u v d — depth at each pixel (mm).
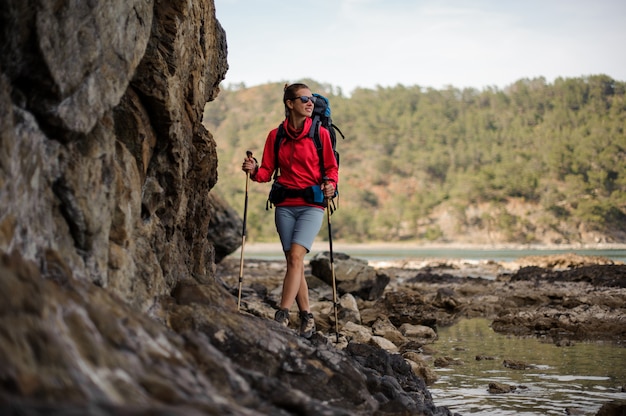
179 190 6262
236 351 4855
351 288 15766
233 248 21469
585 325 12188
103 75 4668
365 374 5551
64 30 4145
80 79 4352
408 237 163750
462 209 164875
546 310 14211
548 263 35125
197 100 7074
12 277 3152
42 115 4121
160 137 5879
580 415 6387
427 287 21531
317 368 4973
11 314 2994
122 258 4852
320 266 15727
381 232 163750
